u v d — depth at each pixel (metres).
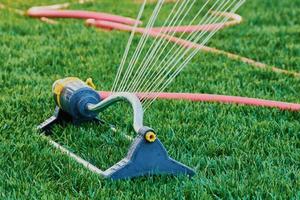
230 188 3.86
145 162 3.98
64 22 8.62
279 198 3.73
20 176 3.98
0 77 5.92
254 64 6.73
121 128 4.88
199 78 6.15
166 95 5.49
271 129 4.83
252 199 3.76
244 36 8.03
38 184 3.89
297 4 10.16
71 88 4.61
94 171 4.06
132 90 5.53
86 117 4.66
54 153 4.29
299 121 5.14
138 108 4.11
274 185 3.89
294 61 6.89
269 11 9.56
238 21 8.67
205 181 3.95
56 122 4.79
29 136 4.56
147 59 6.25
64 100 4.62
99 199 3.72
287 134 4.76
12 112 5.02
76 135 4.65
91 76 6.12
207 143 4.54
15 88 5.62
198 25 8.11
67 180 3.93
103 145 4.52
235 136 4.65
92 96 4.63
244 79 6.18
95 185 3.88
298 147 4.60
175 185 3.89
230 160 4.25
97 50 7.06
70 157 4.23
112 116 5.05
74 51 6.99
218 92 5.78
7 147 4.38
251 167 4.16
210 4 9.88
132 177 3.97
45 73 6.21
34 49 7.02
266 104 5.39
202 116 5.08
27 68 6.30
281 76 6.30
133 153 3.96
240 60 6.85
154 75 6.06
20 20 8.58
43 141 4.49
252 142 4.60
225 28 8.34
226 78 6.18
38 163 4.15
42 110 5.13
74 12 8.77
